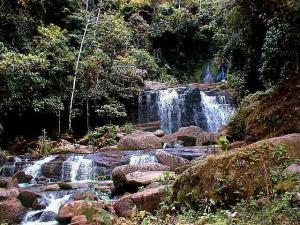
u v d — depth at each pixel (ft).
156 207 19.24
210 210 15.58
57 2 68.90
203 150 36.76
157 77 73.61
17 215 23.95
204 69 81.35
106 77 58.23
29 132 52.65
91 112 56.24
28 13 60.08
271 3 23.66
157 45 82.64
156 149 39.88
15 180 31.71
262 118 25.36
